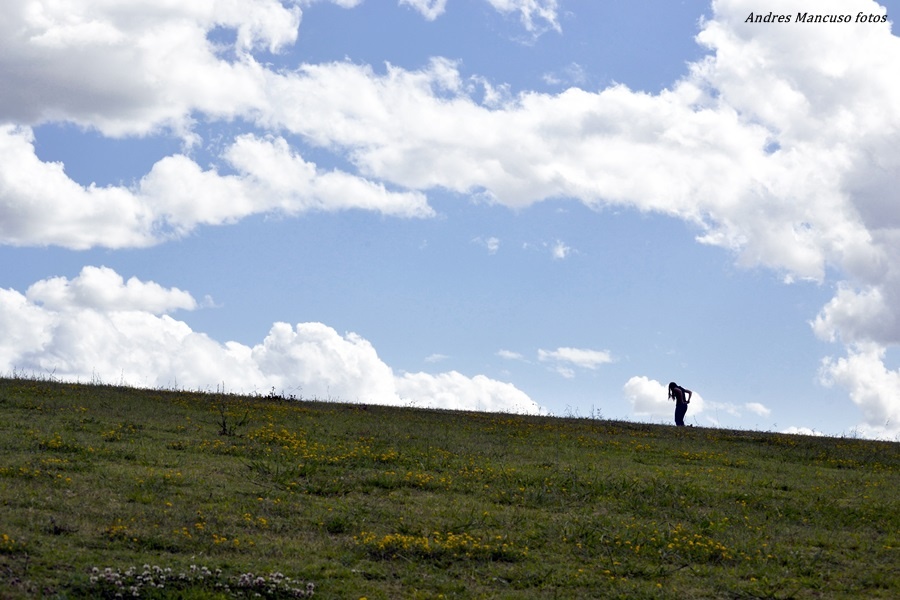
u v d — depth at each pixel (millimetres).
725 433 34812
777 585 14203
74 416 25016
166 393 33219
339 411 32375
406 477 20281
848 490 22656
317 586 12984
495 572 14227
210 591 12180
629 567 14805
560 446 27344
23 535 13562
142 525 14820
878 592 14219
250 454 21750
